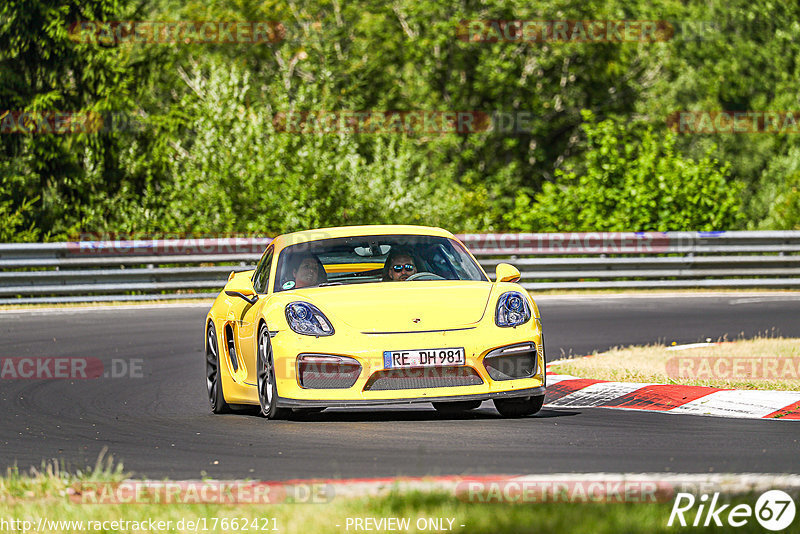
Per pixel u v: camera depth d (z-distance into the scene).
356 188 88.19
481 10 136.75
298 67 134.38
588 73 140.00
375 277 29.11
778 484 17.89
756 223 129.50
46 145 97.75
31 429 27.92
